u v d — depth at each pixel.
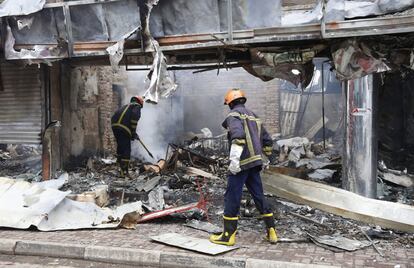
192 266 4.31
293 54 5.82
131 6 6.02
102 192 6.54
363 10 5.03
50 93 8.46
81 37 6.36
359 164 6.33
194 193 7.50
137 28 6.04
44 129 8.24
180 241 4.77
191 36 5.82
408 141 10.06
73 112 9.45
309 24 5.29
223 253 4.43
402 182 7.97
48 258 4.76
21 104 8.36
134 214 5.49
